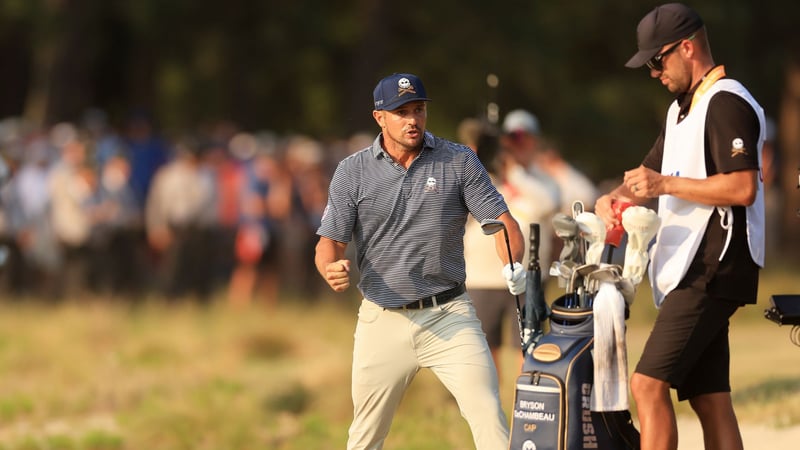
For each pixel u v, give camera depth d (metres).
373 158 20.14
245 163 58.91
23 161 57.84
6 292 56.78
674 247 19.03
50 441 31.17
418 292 20.20
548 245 29.05
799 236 84.56
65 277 56.16
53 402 36.12
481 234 28.36
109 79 95.38
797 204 85.62
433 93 85.44
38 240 57.12
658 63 19.23
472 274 28.34
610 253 20.25
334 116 92.56
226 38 87.56
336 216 20.34
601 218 20.22
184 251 57.56
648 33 19.14
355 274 57.62
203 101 93.31
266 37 86.19
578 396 18.45
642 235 18.95
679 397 20.00
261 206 57.16
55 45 79.44
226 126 64.25
